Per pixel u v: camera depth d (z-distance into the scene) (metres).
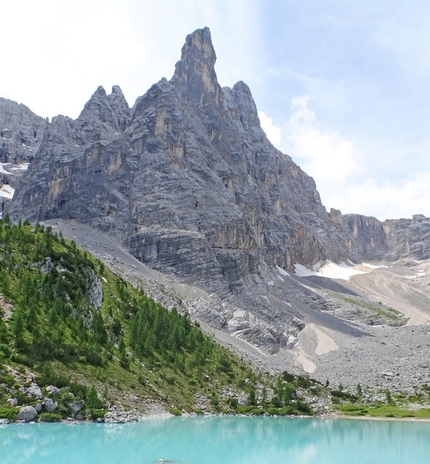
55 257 126.38
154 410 88.81
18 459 53.00
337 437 84.25
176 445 66.94
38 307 102.12
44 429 66.31
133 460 56.47
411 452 72.00
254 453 66.38
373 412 126.06
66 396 75.75
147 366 107.88
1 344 81.56
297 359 180.50
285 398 120.06
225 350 147.62
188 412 96.38
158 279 195.00
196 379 115.12
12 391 72.44
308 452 69.50
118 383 91.31
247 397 115.62
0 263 113.00
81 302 113.31
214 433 78.81
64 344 92.44
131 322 125.06
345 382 157.25
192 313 176.50
